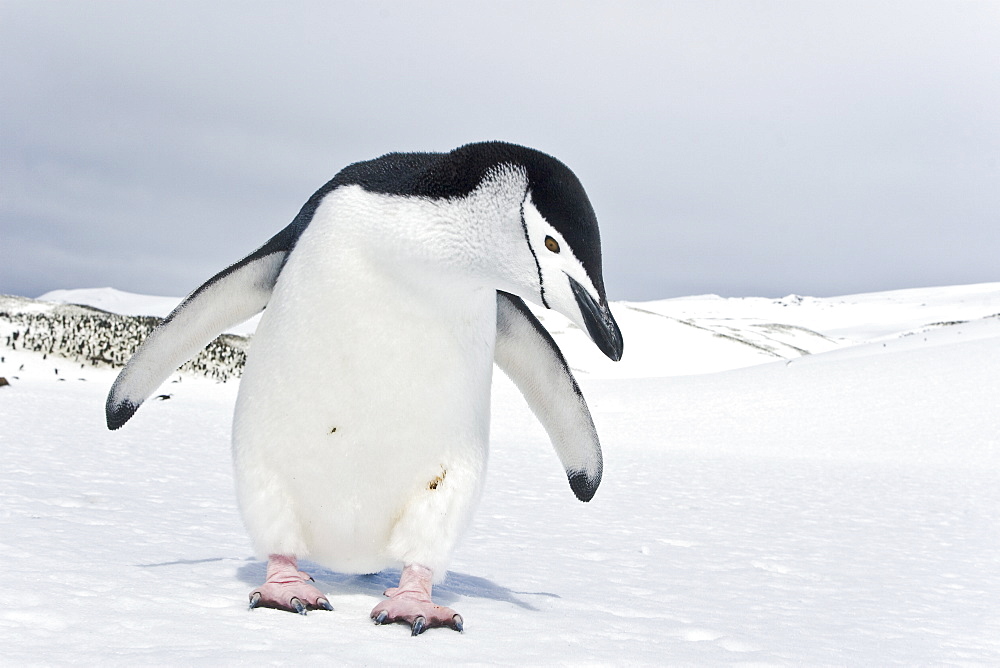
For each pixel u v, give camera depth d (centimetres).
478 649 273
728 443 2028
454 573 460
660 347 5503
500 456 1538
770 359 5622
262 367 306
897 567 641
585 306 285
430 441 305
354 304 291
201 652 232
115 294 9519
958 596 526
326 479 305
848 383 2728
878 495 1216
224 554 427
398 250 285
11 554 355
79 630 247
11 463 803
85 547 400
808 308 12975
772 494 1184
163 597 303
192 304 347
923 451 1888
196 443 1277
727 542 729
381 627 292
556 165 293
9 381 2225
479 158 290
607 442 2008
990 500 1182
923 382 2620
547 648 283
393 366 294
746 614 416
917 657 341
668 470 1467
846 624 411
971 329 3972
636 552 631
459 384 305
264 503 311
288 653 240
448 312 297
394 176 299
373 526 316
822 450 1927
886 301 13500
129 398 366
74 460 893
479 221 287
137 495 671
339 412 297
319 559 335
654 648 303
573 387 390
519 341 387
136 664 215
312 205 320
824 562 648
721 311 12838
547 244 290
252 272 341
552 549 609
